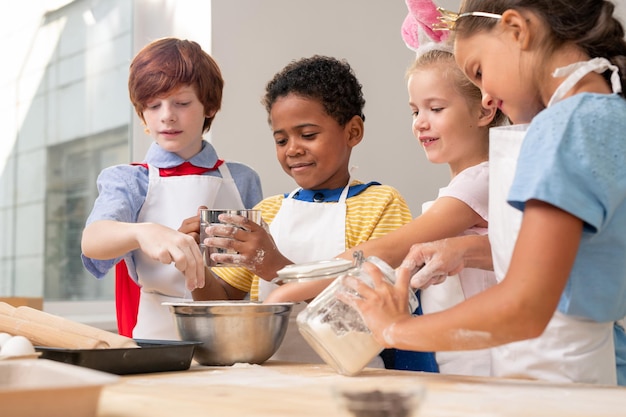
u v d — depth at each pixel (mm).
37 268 2611
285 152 1660
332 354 1084
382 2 2650
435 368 1495
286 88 1646
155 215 1824
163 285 1781
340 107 1647
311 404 808
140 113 1868
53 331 1160
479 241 1294
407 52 2686
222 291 1720
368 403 644
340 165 1690
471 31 1094
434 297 1510
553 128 938
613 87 1024
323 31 2549
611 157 935
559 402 834
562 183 895
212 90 1854
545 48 1041
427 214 1481
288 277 1142
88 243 1563
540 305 883
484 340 923
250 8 2434
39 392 652
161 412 771
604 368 1095
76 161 2678
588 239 989
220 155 2365
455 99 1522
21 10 2629
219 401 833
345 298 1079
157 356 1129
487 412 774
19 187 2602
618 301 1033
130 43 2738
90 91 2701
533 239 896
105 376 701
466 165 1567
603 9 1074
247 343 1251
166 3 2596
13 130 2600
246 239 1417
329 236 1629
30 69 2633
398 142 2660
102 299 2699
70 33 2686
